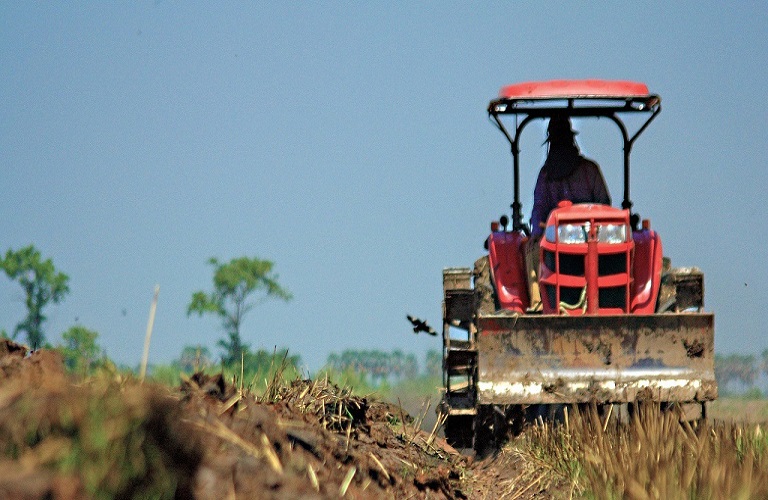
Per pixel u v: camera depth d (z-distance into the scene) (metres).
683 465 24.55
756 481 23.06
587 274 39.03
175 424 16.86
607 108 41.72
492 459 35.81
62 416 15.21
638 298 39.41
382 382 58.00
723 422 31.59
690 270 40.16
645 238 40.41
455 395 40.22
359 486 21.06
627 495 23.50
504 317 37.62
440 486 25.17
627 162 41.97
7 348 22.00
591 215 39.47
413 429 33.38
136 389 16.72
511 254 41.50
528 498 28.39
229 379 25.14
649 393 36.72
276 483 17.56
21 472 14.13
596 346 37.53
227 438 17.98
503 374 37.50
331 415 25.67
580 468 29.02
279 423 21.12
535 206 42.00
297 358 32.72
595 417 32.25
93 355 20.47
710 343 37.44
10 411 15.24
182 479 16.06
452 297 41.78
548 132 42.34
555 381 37.22
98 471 14.51
